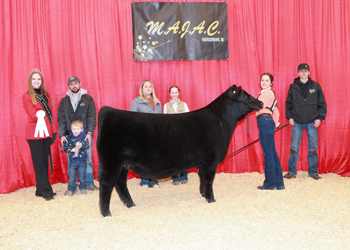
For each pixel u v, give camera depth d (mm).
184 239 2629
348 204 3514
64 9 4695
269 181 4168
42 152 3965
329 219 3049
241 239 2613
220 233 2742
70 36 4785
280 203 3566
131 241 2615
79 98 4242
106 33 4777
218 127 3539
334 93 4996
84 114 4223
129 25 4848
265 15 5027
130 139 3166
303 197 3805
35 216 3348
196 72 5047
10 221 3207
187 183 4723
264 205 3504
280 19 5102
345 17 4926
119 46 4852
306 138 5191
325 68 5012
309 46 5043
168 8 4898
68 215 3355
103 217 3236
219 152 3545
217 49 5062
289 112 4871
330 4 4930
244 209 3375
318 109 4820
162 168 3305
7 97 4477
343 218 3072
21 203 3869
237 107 3711
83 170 4172
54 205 3740
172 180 4852
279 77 5176
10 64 4500
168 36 4934
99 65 4789
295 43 5098
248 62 5066
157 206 3594
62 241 2656
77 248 2514
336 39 4945
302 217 3109
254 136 5164
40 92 4031
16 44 4484
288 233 2723
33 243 2635
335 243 2523
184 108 4633
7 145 4480
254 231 2775
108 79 4816
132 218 3184
